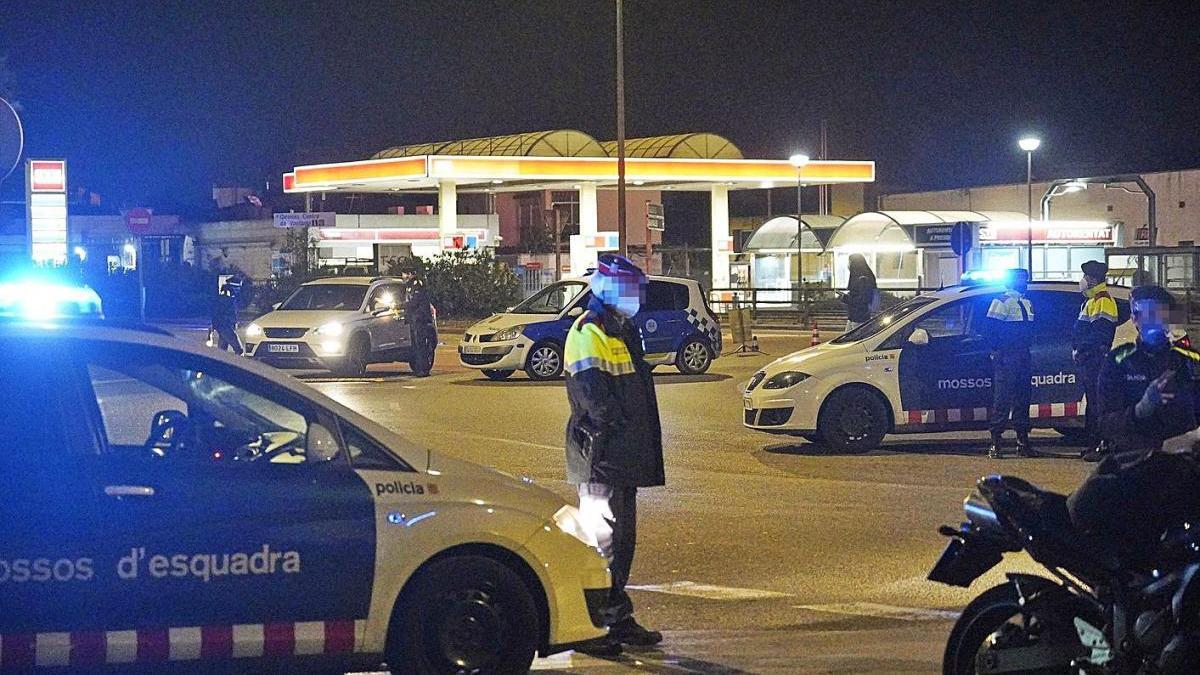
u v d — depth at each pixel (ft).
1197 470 16.90
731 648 24.43
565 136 145.18
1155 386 23.04
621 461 23.59
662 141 154.10
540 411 61.77
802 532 34.76
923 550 32.63
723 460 46.85
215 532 18.89
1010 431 54.19
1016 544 17.78
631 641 23.97
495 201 200.13
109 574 18.52
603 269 23.80
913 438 52.42
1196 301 111.86
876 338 48.47
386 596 19.56
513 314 78.07
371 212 215.92
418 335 82.64
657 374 80.74
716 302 136.05
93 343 19.15
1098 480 17.21
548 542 20.52
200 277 169.68
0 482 18.38
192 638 18.83
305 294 84.12
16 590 18.26
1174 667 16.53
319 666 19.39
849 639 25.04
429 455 20.54
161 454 19.36
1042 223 146.92
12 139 37.40
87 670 18.49
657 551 32.71
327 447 19.76
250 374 19.83
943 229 145.38
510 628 20.31
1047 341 48.42
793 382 47.75
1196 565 16.49
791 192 247.29
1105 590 17.28
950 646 18.93
